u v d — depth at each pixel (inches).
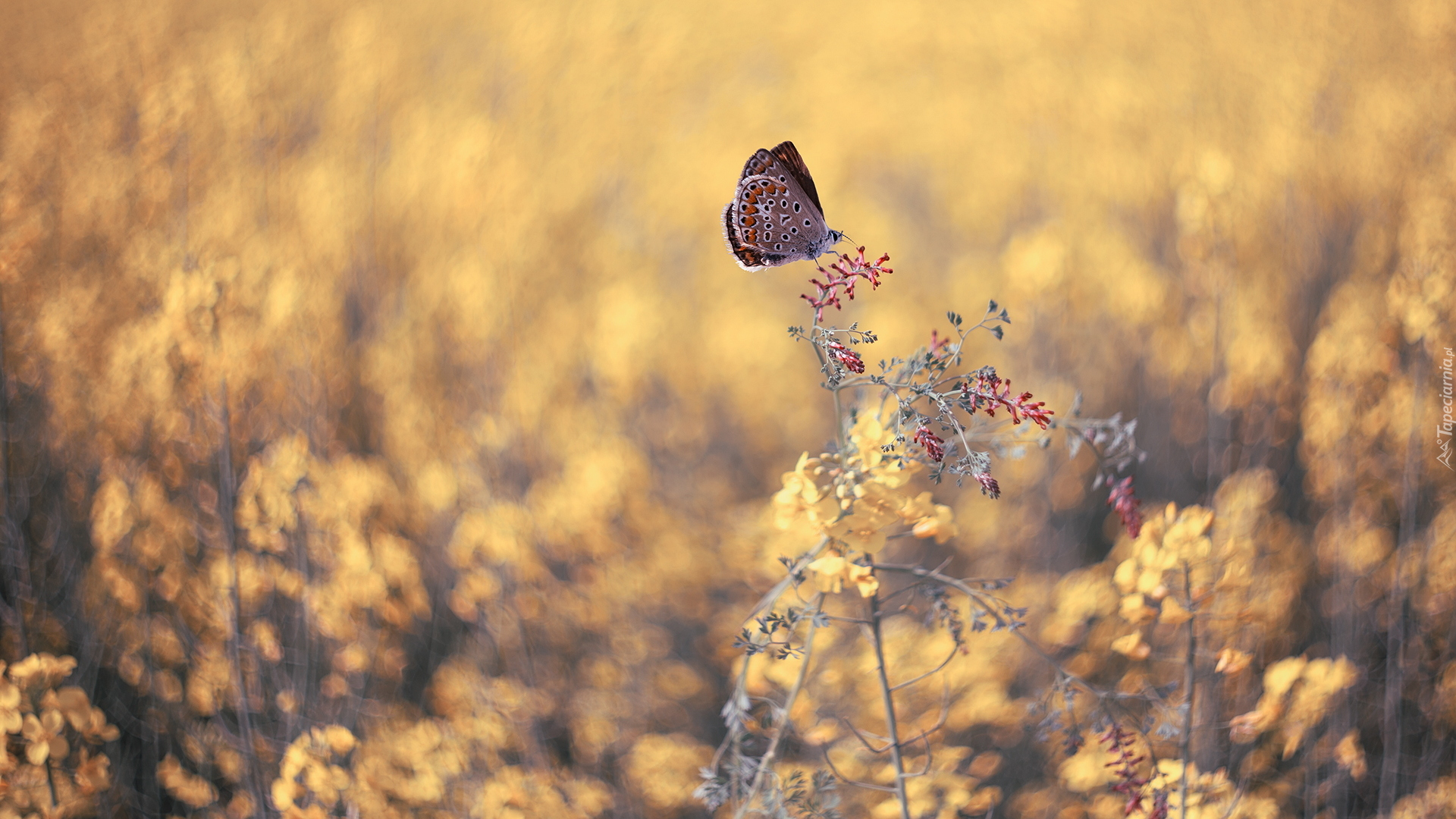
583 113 320.5
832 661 109.2
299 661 124.1
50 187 185.2
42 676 83.3
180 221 168.1
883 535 65.6
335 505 118.7
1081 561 180.7
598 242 278.8
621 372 202.4
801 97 380.5
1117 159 260.4
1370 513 133.2
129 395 134.6
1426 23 237.5
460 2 351.3
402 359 177.5
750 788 71.9
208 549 128.4
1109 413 203.5
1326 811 109.1
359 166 242.2
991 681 113.4
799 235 62.7
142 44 242.1
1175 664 116.0
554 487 163.3
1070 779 104.2
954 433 67.8
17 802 82.4
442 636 159.2
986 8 378.0
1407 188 182.5
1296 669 89.2
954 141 333.4
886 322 244.5
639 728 142.6
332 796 95.9
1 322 134.3
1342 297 169.2
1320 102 233.1
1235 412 175.6
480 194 225.5
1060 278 200.5
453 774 107.8
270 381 151.9
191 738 115.1
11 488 134.3
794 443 247.9
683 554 171.3
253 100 222.5
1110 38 325.4
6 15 288.2
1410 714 123.8
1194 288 187.8
